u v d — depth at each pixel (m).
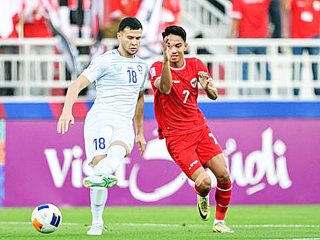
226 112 53.09
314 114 53.62
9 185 51.78
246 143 53.09
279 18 55.25
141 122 36.88
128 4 53.31
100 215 34.94
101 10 52.69
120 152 33.72
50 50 55.25
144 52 52.84
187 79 35.72
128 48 34.38
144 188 52.22
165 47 33.91
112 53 34.59
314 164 53.56
